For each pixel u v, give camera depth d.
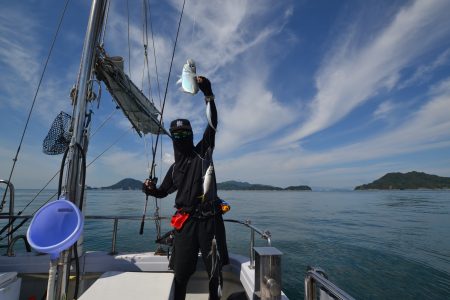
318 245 16.72
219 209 2.45
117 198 74.94
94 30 2.13
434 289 9.71
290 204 66.38
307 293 1.57
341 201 83.81
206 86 2.37
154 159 2.78
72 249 1.94
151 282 2.30
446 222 30.66
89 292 2.09
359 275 11.05
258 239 17.73
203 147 2.54
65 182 1.89
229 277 3.10
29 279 2.88
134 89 3.69
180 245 2.36
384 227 26.27
